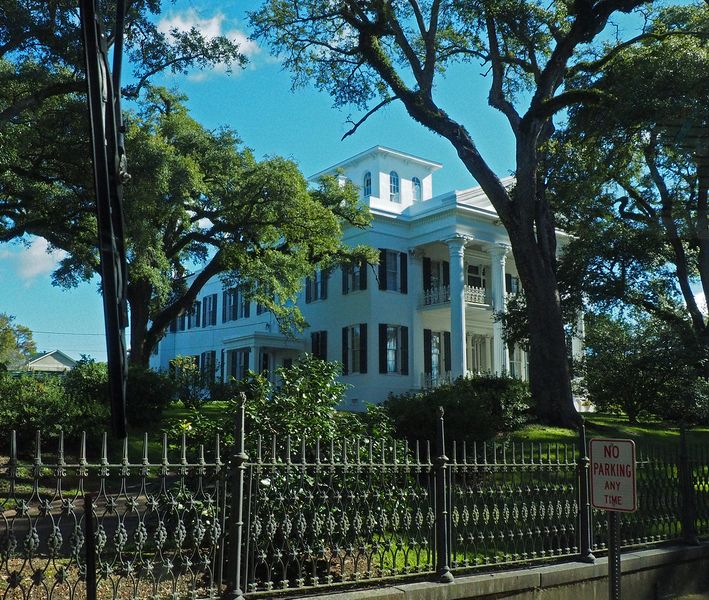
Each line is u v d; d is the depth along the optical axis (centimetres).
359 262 2986
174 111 2528
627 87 1486
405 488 580
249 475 500
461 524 615
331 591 521
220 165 2411
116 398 303
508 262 3575
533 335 1852
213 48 1895
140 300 2677
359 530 550
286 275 2744
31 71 1617
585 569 645
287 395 634
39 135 1809
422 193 3962
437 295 3222
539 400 1816
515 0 1839
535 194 1955
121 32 350
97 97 305
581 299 2459
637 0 1612
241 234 2538
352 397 3136
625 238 2392
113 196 318
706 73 1395
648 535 755
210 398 2664
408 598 529
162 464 473
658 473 778
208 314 4500
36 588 498
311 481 531
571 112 1794
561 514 673
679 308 2497
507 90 2244
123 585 525
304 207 2467
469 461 629
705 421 2242
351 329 3247
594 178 1825
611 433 1789
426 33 1908
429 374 3241
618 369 2216
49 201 2103
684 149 1444
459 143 1912
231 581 478
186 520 539
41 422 1269
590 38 1733
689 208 1833
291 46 1986
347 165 3991
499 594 581
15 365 5447
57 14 1603
